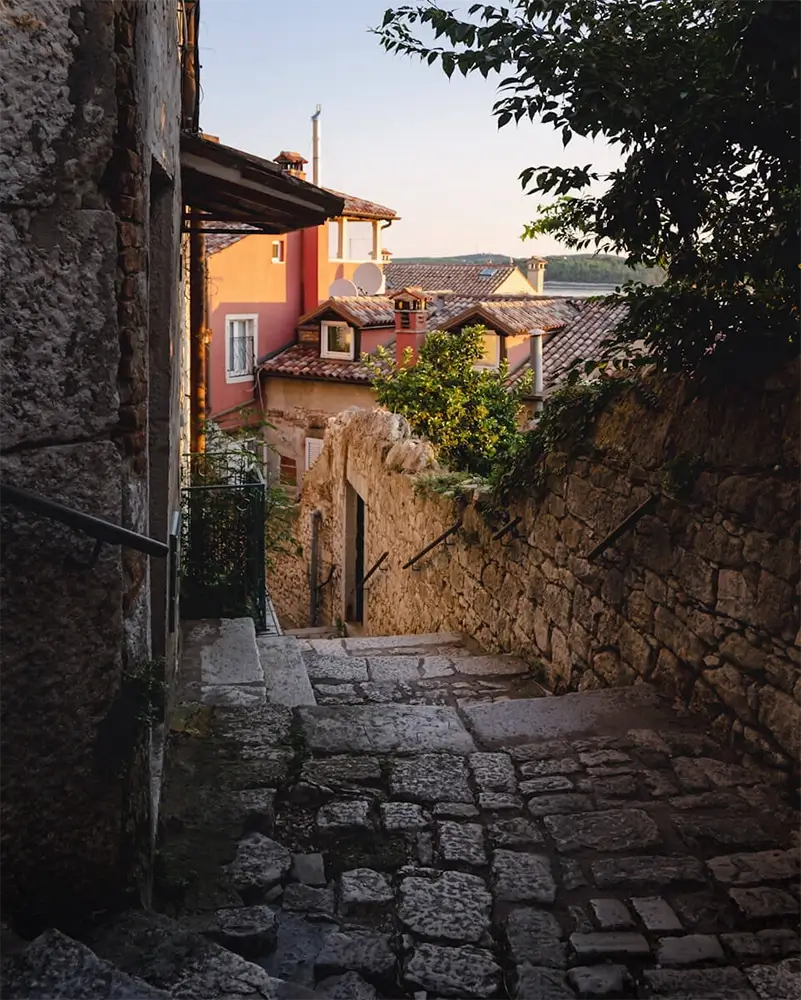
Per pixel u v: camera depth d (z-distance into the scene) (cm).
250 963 243
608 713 484
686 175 410
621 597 565
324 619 1527
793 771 399
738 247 441
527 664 709
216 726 448
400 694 643
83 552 239
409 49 410
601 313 2156
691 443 490
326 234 2864
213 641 616
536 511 696
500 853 344
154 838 324
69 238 229
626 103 385
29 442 230
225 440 1096
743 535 445
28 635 236
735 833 361
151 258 447
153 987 217
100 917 255
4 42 212
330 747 430
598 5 418
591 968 280
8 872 243
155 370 448
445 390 1409
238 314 2667
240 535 727
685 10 407
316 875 328
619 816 372
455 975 276
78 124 227
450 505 891
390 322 2527
